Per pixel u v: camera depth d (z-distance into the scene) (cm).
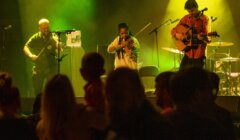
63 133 295
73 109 296
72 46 910
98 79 337
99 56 337
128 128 229
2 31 1077
